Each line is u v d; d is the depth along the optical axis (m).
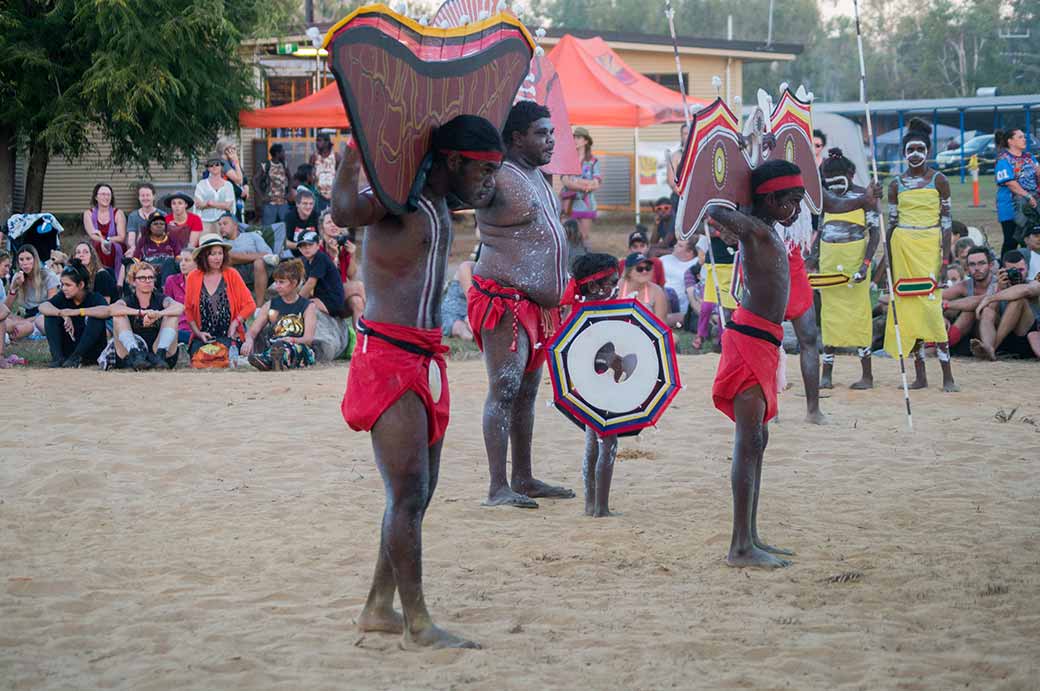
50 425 10.86
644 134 37.47
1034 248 15.76
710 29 91.94
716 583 6.45
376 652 5.38
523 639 5.54
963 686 4.90
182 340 15.91
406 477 5.40
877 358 15.48
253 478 8.95
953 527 7.58
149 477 8.95
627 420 7.71
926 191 12.30
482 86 5.84
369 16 4.94
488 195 5.49
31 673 5.13
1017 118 46.22
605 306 7.72
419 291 5.36
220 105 27.02
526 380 8.49
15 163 31.44
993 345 14.98
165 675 5.06
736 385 6.73
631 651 5.35
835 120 24.64
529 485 8.59
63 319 15.19
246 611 5.96
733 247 7.93
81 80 26.48
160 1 25.77
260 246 18.27
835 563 6.82
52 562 6.86
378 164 5.02
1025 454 9.66
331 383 13.42
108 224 19.25
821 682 4.97
